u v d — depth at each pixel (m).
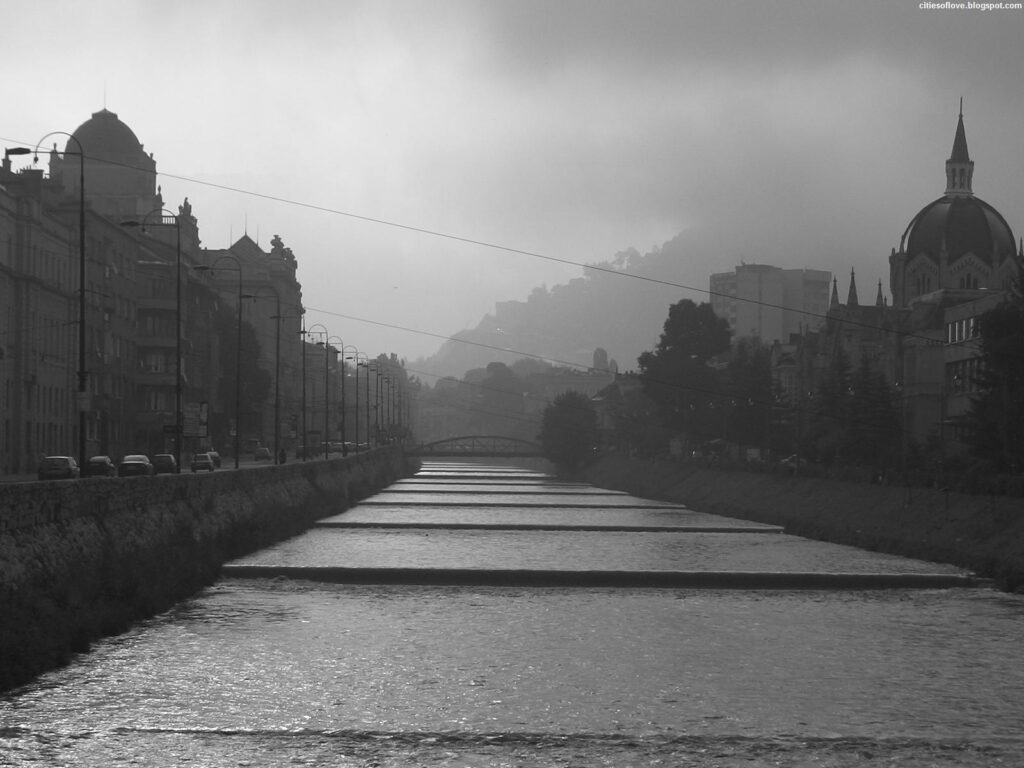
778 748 43.75
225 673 53.22
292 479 133.25
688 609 73.19
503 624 66.88
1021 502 94.12
